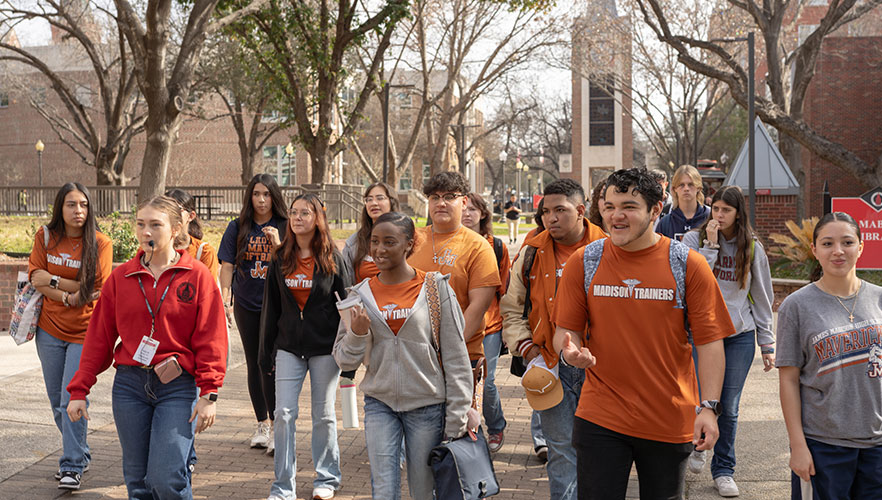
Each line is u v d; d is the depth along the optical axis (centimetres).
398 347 381
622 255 335
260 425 604
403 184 6544
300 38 2491
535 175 10762
